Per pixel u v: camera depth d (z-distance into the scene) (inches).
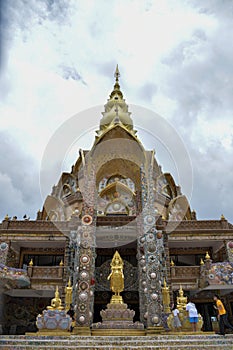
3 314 754.8
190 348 341.7
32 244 822.5
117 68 1208.2
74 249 738.8
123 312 561.3
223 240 788.6
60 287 717.3
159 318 546.0
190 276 752.3
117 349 335.3
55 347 336.8
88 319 534.3
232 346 346.9
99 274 796.6
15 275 677.9
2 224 808.3
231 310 764.0
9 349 339.3
